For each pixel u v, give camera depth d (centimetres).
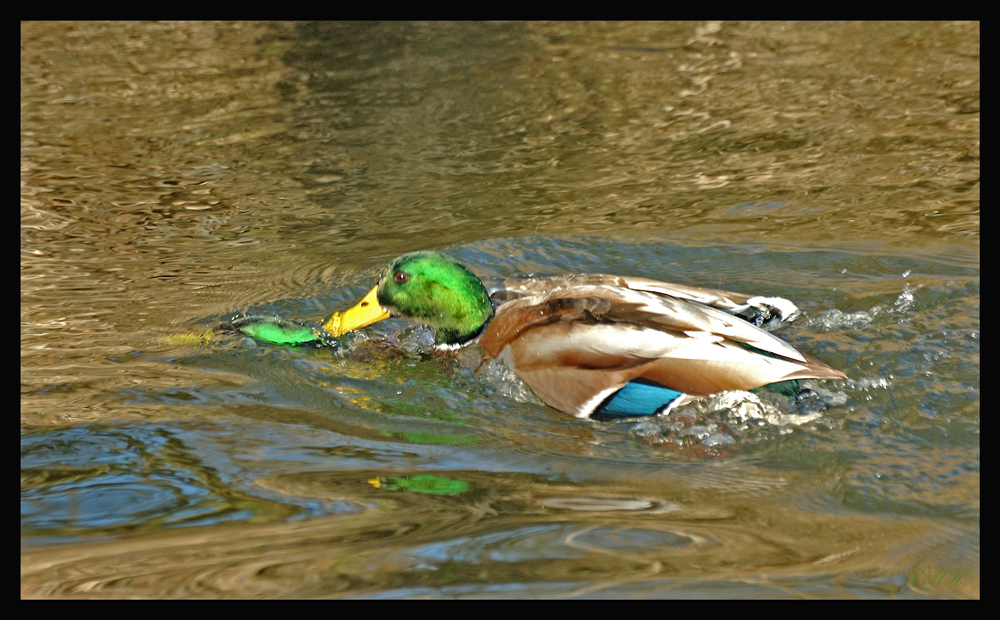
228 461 708
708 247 1149
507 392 844
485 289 934
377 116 1705
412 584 508
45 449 726
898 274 1036
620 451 734
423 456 724
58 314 1023
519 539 568
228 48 2122
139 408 809
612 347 790
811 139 1516
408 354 939
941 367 819
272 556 548
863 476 663
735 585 505
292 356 930
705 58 1966
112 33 2234
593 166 1455
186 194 1392
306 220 1292
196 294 1076
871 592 501
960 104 1608
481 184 1402
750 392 752
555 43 2109
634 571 523
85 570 538
